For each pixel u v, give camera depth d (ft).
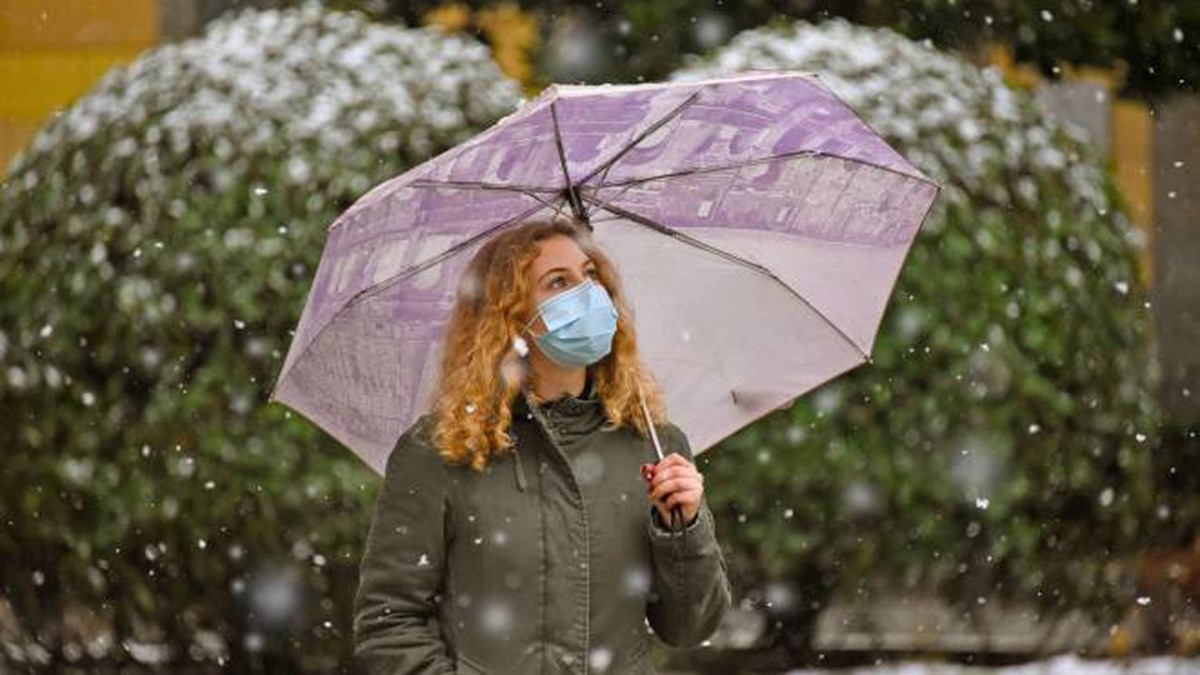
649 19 76.59
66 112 61.05
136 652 57.98
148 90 59.36
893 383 55.31
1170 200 127.24
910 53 60.70
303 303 55.21
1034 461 56.70
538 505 31.22
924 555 56.03
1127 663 66.80
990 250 56.85
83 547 56.08
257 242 55.67
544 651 30.96
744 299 35.27
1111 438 58.65
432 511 31.27
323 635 55.52
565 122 32.48
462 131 58.23
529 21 83.20
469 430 31.17
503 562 30.99
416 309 33.99
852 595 56.65
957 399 55.67
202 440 54.65
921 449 55.42
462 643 31.12
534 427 31.63
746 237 35.17
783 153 34.27
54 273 56.95
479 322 31.76
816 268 35.27
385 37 60.85
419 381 34.35
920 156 57.57
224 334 55.16
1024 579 57.82
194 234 55.98
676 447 32.68
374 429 34.63
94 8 127.85
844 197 34.94
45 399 56.24
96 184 57.77
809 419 54.95
